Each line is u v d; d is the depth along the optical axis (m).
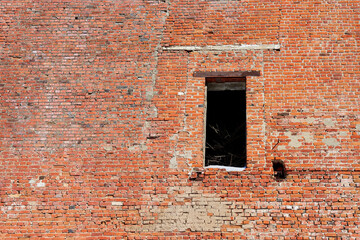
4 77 9.38
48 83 9.28
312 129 8.53
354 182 8.11
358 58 9.07
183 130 8.71
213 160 11.56
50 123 8.94
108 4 9.95
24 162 8.66
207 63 9.22
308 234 7.82
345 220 7.87
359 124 8.52
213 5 9.74
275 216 7.98
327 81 8.88
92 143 8.73
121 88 9.14
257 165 8.34
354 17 9.44
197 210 8.13
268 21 9.48
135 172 8.47
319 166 8.25
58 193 8.41
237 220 8.01
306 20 9.45
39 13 9.95
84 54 9.49
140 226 8.09
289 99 8.78
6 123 8.97
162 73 9.21
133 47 9.49
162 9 9.80
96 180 8.45
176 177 8.38
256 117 8.69
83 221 8.19
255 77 9.01
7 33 9.79
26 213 8.29
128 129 8.80
